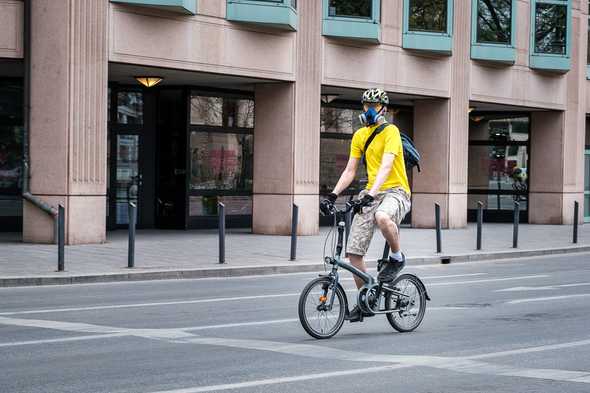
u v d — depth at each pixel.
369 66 32.09
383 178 11.43
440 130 35.75
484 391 8.63
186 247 24.86
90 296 15.98
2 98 28.70
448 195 35.88
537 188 41.72
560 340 11.56
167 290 17.08
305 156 30.36
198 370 9.50
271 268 20.73
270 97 30.28
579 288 17.77
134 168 31.75
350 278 19.86
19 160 28.84
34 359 10.02
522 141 42.28
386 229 11.58
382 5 32.62
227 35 27.75
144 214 32.09
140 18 25.50
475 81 36.66
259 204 30.61
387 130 11.69
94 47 24.55
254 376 9.23
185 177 31.91
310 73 30.30
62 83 24.17
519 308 14.71
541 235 33.62
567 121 41.34
